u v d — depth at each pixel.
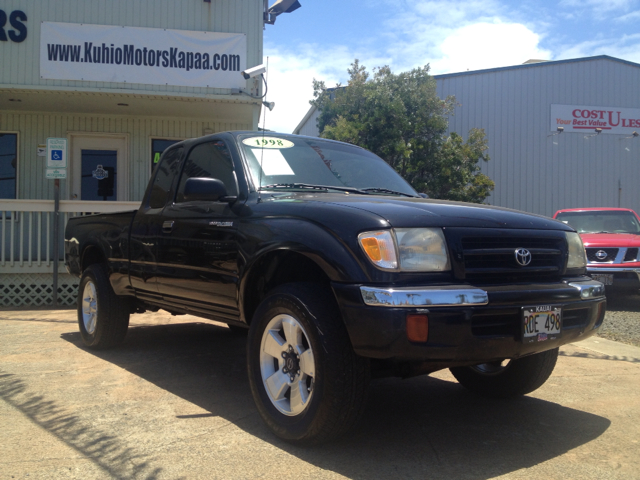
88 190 10.56
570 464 2.69
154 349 5.27
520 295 2.66
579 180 24.91
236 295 3.29
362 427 3.20
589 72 25.05
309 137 4.31
